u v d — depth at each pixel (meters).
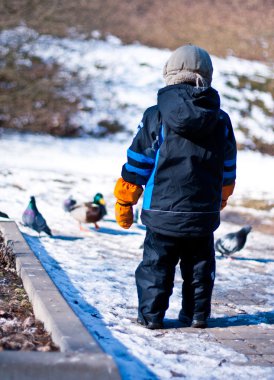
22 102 34.47
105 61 39.78
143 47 42.25
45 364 4.95
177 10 48.41
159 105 6.73
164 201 6.74
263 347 6.79
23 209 15.98
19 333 6.22
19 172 22.53
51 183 21.09
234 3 51.22
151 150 6.75
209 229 6.86
